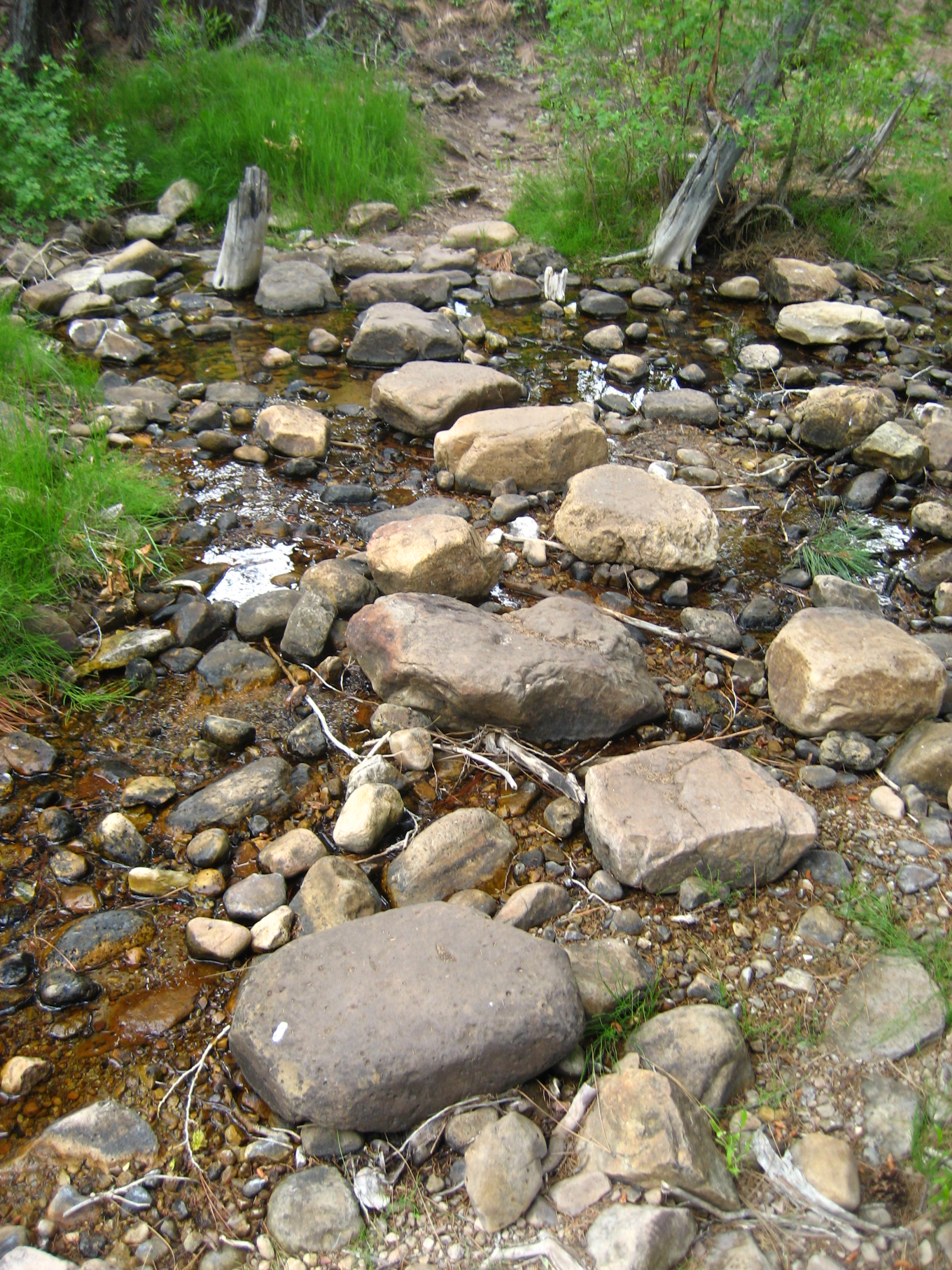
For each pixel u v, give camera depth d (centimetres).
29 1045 238
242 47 952
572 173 803
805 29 679
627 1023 241
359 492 458
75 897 273
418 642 322
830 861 281
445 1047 212
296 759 321
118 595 384
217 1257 200
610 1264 189
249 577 406
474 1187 204
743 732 338
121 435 493
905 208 814
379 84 909
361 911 261
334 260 719
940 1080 224
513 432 463
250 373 572
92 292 646
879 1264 193
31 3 859
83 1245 201
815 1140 211
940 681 323
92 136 772
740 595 416
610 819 274
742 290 723
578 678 318
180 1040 240
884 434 502
